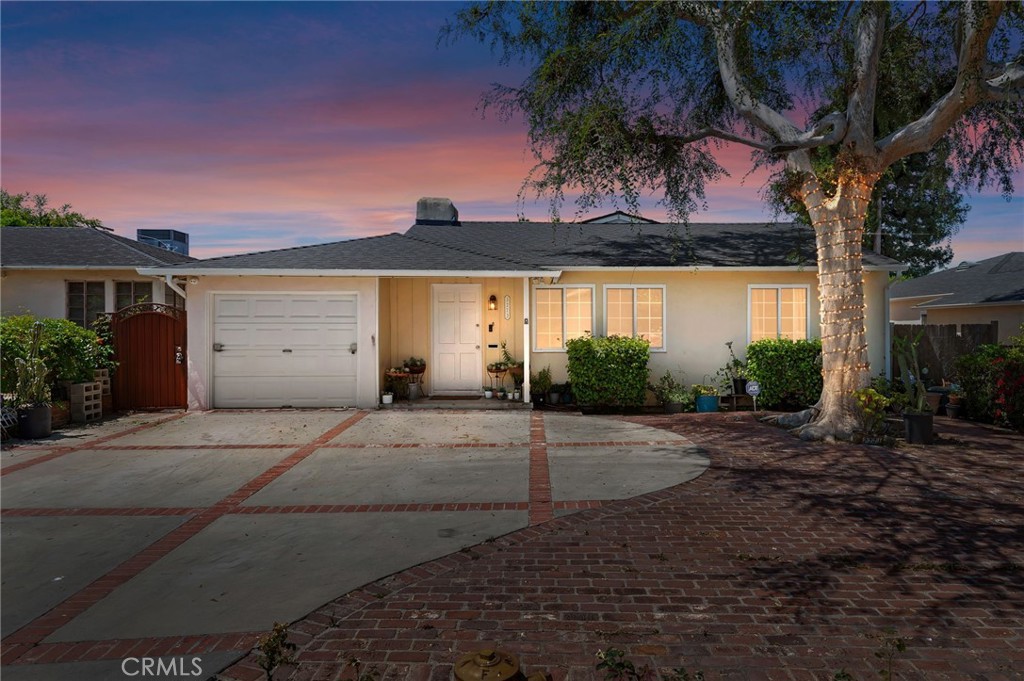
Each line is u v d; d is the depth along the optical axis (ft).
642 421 39.47
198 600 14.11
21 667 11.31
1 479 25.05
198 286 42.63
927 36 39.32
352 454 29.55
